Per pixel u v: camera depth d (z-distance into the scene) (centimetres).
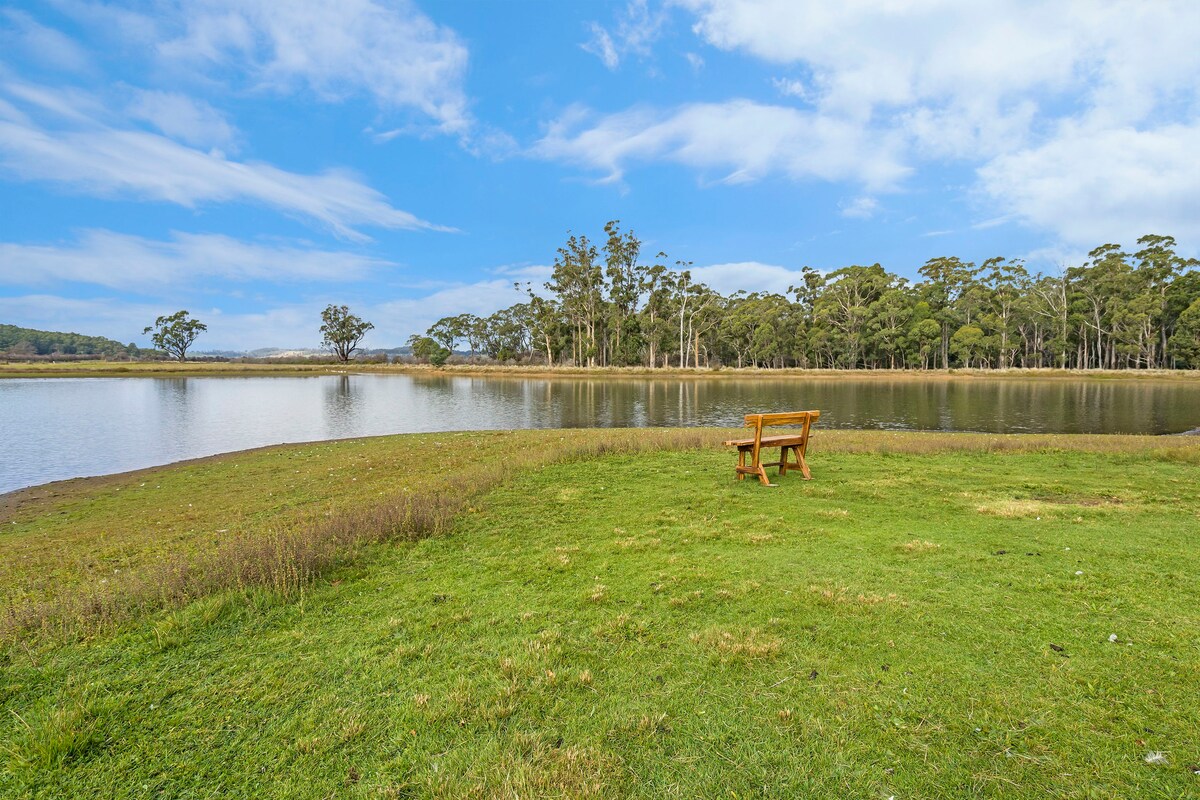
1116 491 756
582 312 8744
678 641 363
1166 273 6819
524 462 1038
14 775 260
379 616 418
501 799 236
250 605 436
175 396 4431
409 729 286
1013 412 2994
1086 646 341
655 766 255
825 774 248
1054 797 230
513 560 529
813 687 309
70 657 367
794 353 8825
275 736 284
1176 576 442
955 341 7231
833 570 473
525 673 330
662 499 752
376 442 1789
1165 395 4081
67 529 908
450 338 12712
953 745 262
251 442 2091
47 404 3662
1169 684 301
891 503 707
